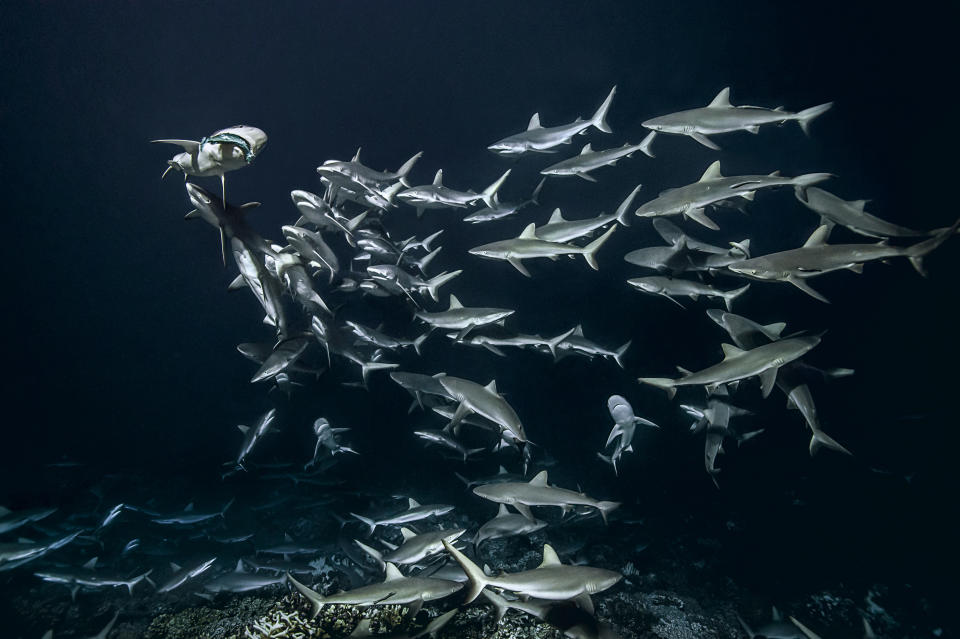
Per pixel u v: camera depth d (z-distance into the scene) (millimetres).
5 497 13250
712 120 7516
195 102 53719
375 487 13148
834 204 6754
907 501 12820
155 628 6887
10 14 47250
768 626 7141
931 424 15422
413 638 5102
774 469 14867
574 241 11836
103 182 55031
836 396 18766
